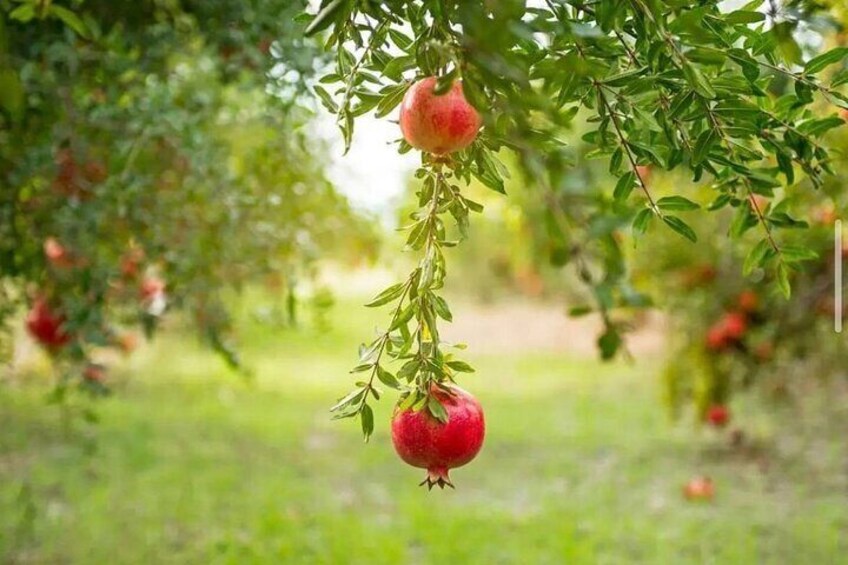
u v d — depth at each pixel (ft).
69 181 11.25
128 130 11.05
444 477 5.18
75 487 21.01
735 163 5.95
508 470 24.29
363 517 19.90
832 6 6.64
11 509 19.04
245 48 10.41
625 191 6.14
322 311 15.24
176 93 12.11
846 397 31.07
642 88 5.45
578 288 51.37
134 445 25.05
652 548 18.02
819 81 6.55
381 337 5.26
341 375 38.52
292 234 13.14
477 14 4.14
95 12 10.05
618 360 43.52
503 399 34.22
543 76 4.83
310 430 28.37
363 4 5.13
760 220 6.78
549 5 4.95
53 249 13.39
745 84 5.47
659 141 6.11
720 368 23.04
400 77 5.23
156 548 17.40
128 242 12.22
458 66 4.51
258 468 23.68
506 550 17.81
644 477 23.48
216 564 16.62
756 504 21.09
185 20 11.37
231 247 12.85
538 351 47.42
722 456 25.43
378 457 25.22
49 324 12.50
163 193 12.10
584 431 28.58
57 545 17.29
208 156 11.61
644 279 21.56
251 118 12.75
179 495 20.85
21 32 10.00
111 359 37.63
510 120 5.16
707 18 5.38
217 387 34.45
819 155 6.13
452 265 58.54
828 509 20.57
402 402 5.13
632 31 5.51
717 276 21.71
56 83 10.44
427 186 5.49
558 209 8.95
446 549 17.60
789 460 24.79
